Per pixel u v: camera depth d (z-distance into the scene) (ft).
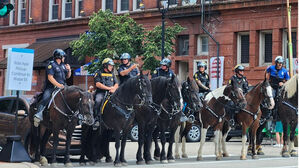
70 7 144.15
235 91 56.54
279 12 106.73
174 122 54.24
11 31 154.71
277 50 107.14
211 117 57.52
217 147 58.39
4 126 57.41
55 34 144.66
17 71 50.44
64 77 51.98
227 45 114.01
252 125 59.16
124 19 106.01
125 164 50.67
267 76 64.69
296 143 78.38
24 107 56.59
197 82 61.67
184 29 108.88
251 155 62.80
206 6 114.83
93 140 52.75
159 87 52.70
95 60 105.50
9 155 49.70
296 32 106.22
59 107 48.98
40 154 52.90
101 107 51.42
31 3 152.05
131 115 50.31
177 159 59.41
